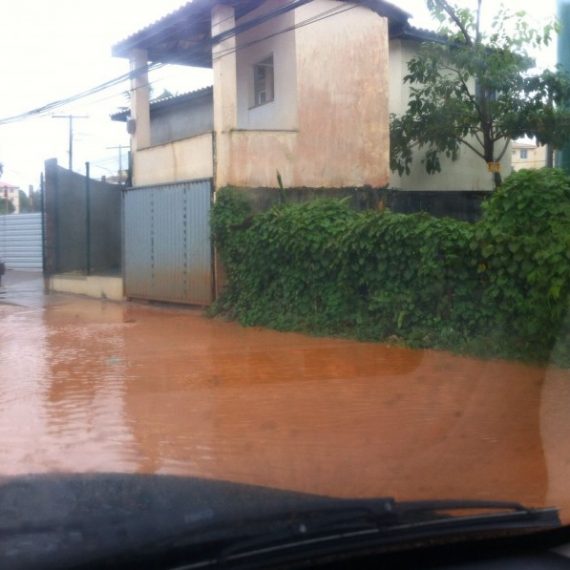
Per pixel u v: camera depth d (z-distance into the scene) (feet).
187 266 54.49
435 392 28.25
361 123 56.75
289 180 54.19
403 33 61.77
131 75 57.62
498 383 29.71
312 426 23.65
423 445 21.34
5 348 39.83
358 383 29.94
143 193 59.21
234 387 29.60
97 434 22.86
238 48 52.60
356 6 51.37
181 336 43.01
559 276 32.22
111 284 64.18
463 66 55.01
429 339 36.78
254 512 11.41
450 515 11.75
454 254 36.17
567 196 34.32
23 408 26.50
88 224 69.77
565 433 22.63
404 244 38.34
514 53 55.06
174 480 14.79
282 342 39.99
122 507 12.09
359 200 55.88
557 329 32.55
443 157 66.28
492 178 69.05
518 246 33.68
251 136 52.75
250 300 47.83
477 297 35.99
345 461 19.60
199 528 10.71
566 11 57.93
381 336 39.06
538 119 56.54
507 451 20.68
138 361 35.55
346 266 41.22
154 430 23.32
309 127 54.80
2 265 81.76
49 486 13.97
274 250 45.75
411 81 59.57
